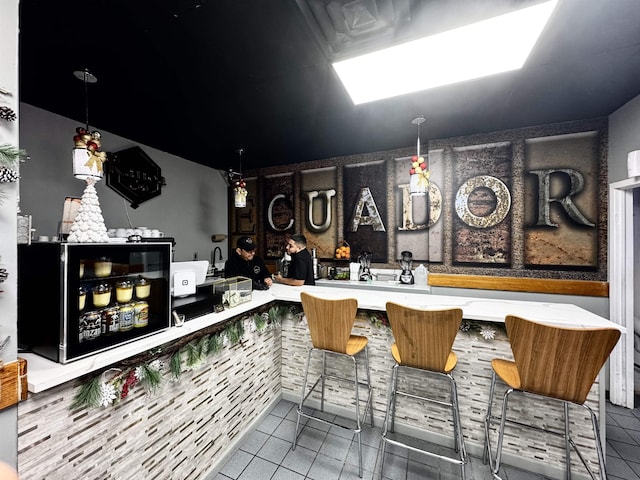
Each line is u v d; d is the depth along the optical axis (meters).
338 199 3.87
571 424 1.58
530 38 1.46
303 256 2.97
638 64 1.75
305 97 2.16
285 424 2.08
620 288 2.38
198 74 1.86
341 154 3.71
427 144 3.27
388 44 1.54
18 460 0.88
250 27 1.44
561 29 1.43
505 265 2.91
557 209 2.71
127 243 1.23
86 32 1.49
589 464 1.55
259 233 4.37
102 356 1.09
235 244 4.50
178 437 1.45
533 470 1.64
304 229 4.08
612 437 1.94
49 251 1.04
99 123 2.64
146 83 1.99
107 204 2.85
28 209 2.29
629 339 2.32
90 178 1.24
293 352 2.34
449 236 3.15
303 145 3.30
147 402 1.30
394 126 2.74
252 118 2.54
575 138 2.64
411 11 1.31
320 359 2.23
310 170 4.04
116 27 1.45
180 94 2.12
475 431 1.77
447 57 1.64
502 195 2.91
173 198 3.58
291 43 1.56
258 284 2.46
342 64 1.74
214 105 2.29
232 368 1.83
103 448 1.12
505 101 2.24
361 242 3.75
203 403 1.60
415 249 3.46
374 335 2.02
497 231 2.94
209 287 1.87
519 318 1.27
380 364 2.01
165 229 3.47
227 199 4.55
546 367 1.25
